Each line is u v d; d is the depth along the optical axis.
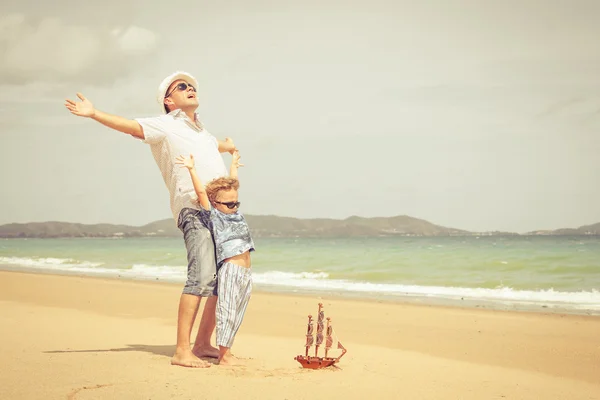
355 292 16.95
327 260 32.97
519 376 5.89
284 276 23.28
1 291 15.87
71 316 10.02
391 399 4.12
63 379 4.27
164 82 5.58
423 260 30.45
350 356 6.70
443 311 12.11
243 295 5.24
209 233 5.25
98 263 33.44
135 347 6.31
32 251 54.00
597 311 12.51
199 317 10.34
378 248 52.44
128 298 14.22
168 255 42.06
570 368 6.52
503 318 11.06
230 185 5.24
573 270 23.06
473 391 4.69
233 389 4.13
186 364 4.96
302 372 4.97
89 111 5.01
